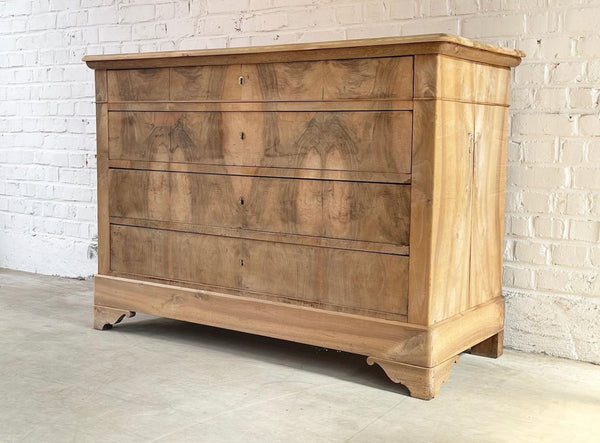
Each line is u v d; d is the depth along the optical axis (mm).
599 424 2148
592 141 2656
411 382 2348
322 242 2514
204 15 3533
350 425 2119
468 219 2506
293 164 2551
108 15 3818
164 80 2820
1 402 2270
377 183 2387
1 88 4230
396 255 2373
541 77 2734
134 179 2949
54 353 2754
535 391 2408
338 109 2434
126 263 3010
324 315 2516
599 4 2613
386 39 2275
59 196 4062
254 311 2674
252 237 2666
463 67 2387
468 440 2027
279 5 3312
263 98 2586
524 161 2785
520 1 2754
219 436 2035
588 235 2678
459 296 2490
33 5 4055
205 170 2756
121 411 2205
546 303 2768
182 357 2721
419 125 2287
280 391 2385
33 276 4125
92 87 3881
